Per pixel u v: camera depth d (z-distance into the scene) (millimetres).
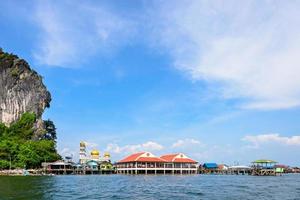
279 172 166875
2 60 168875
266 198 56000
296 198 56031
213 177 133125
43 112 187500
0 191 63125
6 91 169125
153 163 147625
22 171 132875
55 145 171375
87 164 161250
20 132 166250
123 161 153625
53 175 133875
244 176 149625
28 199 52562
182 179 112125
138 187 77250
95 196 58688
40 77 187625
